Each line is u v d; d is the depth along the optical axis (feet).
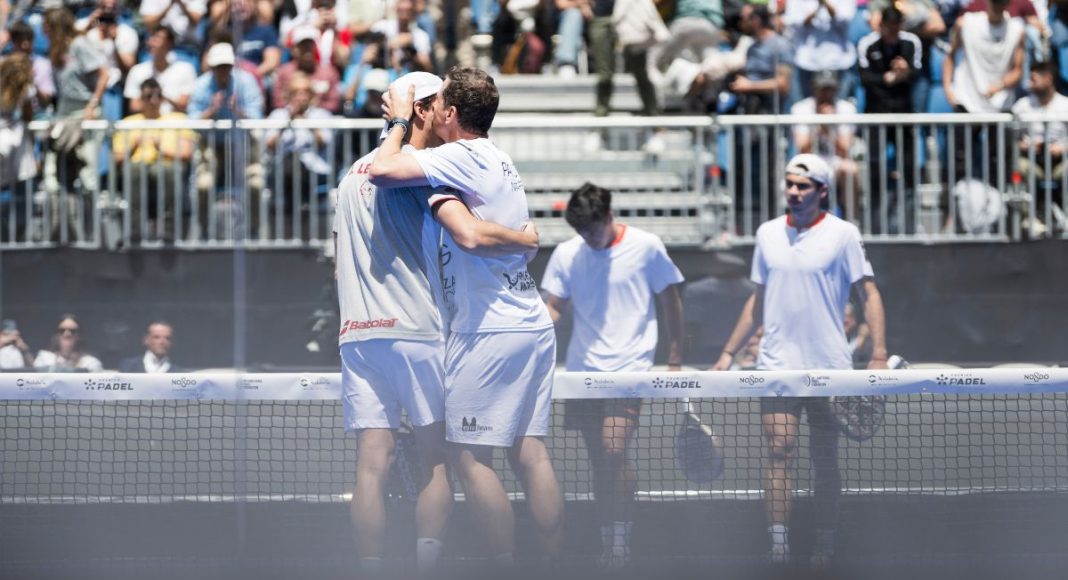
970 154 88.94
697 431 46.80
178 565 41.70
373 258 40.57
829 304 51.60
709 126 91.35
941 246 89.04
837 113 91.97
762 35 95.20
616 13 97.66
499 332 40.22
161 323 84.17
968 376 42.93
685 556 43.39
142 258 91.04
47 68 91.81
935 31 91.20
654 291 52.60
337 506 47.75
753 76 95.71
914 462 54.70
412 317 40.32
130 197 91.35
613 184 95.55
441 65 106.11
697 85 96.32
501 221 40.55
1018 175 88.63
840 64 92.17
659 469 48.01
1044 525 45.52
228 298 90.68
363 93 96.02
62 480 48.80
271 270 90.48
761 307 53.62
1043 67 89.71
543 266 93.25
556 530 41.86
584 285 51.98
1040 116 88.12
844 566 42.01
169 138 91.45
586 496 47.21
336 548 43.70
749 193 91.50
